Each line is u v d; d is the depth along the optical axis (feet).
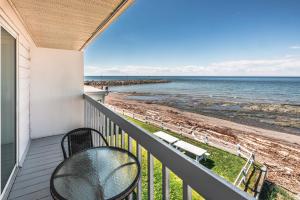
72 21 7.67
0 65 5.98
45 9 6.47
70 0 5.72
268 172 26.14
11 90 7.59
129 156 4.54
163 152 3.10
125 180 3.59
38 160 9.55
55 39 10.87
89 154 4.73
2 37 6.29
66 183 3.58
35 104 12.84
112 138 6.58
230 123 64.18
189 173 2.44
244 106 96.12
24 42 9.90
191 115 73.77
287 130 57.72
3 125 6.58
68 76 13.99
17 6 6.24
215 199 1.99
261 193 21.15
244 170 20.18
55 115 13.61
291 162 32.73
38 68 12.88
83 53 14.53
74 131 7.24
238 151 26.96
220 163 24.44
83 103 14.61
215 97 126.41
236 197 1.72
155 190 10.35
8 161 7.15
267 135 51.88
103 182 3.55
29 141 11.79
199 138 34.47
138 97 124.88
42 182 7.57
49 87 13.33
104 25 8.18
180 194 10.11
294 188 22.45
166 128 40.78
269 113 82.23
